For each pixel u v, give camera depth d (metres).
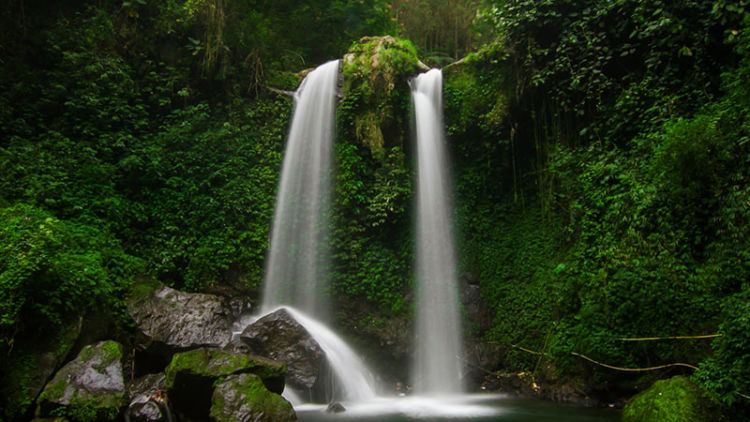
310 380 7.27
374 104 10.87
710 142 6.71
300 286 10.36
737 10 7.22
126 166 9.86
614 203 7.89
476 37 19.78
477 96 10.68
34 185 8.49
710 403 5.32
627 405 6.14
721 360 5.72
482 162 10.98
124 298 7.89
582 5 9.34
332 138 11.05
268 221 10.49
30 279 6.02
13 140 9.24
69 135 10.19
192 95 11.84
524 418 6.69
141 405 5.80
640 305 6.99
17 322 5.86
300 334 7.68
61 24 11.08
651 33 8.22
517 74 10.06
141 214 9.73
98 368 5.98
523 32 9.83
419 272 10.30
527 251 10.00
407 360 9.58
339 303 10.10
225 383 5.66
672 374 6.68
